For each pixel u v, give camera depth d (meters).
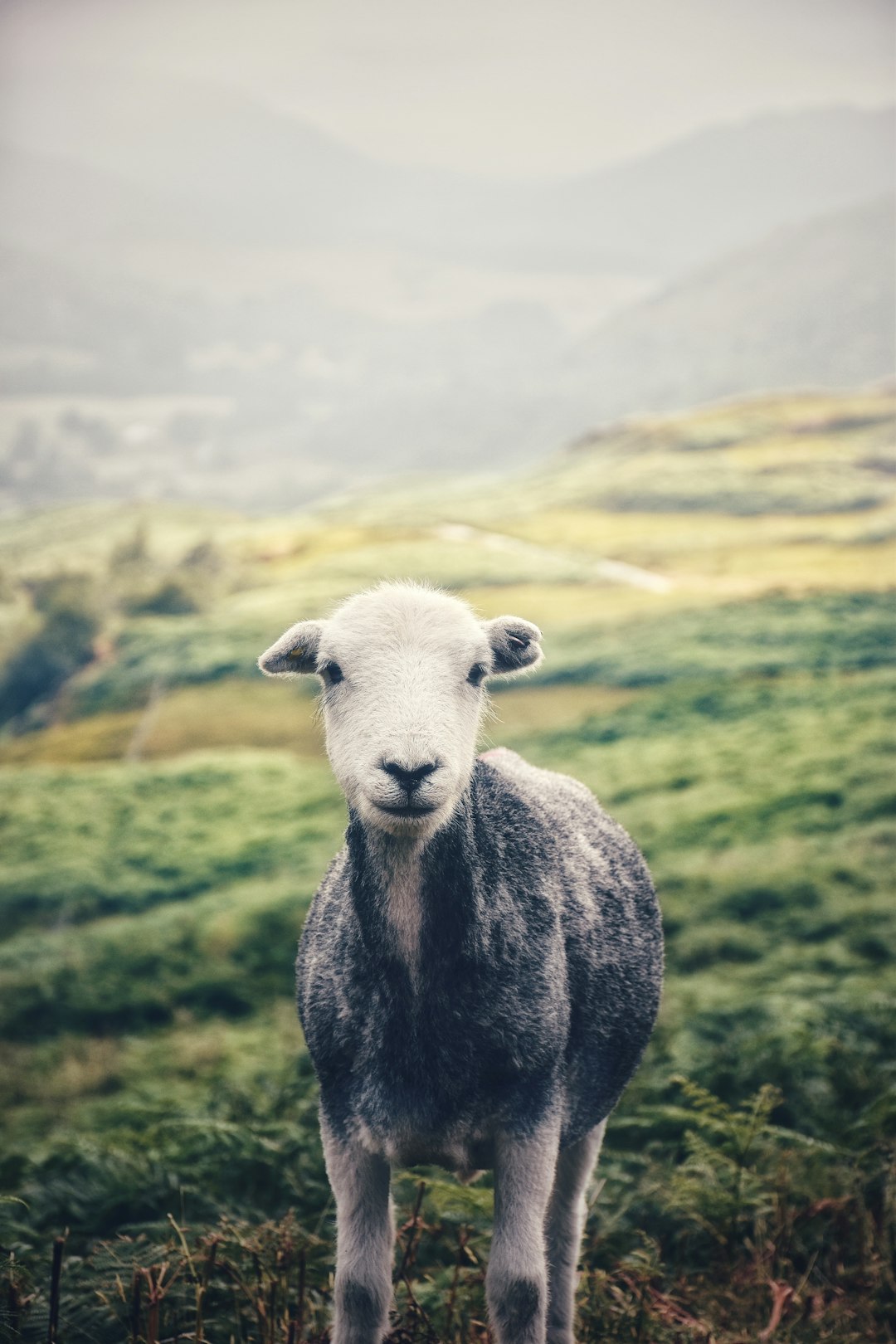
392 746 3.61
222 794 35.59
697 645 50.03
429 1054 3.68
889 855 16.70
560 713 44.31
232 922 18.00
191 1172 5.78
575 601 65.19
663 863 18.97
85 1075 11.91
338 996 3.83
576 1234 4.46
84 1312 4.25
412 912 3.69
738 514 91.81
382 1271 3.73
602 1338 4.48
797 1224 5.33
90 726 53.22
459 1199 4.79
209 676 55.91
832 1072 6.87
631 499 97.56
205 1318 4.43
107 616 69.38
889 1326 4.76
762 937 13.30
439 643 3.97
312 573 76.19
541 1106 3.79
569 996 4.04
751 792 23.91
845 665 45.41
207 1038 12.70
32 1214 5.60
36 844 30.86
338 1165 3.79
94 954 17.30
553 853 4.25
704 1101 5.77
